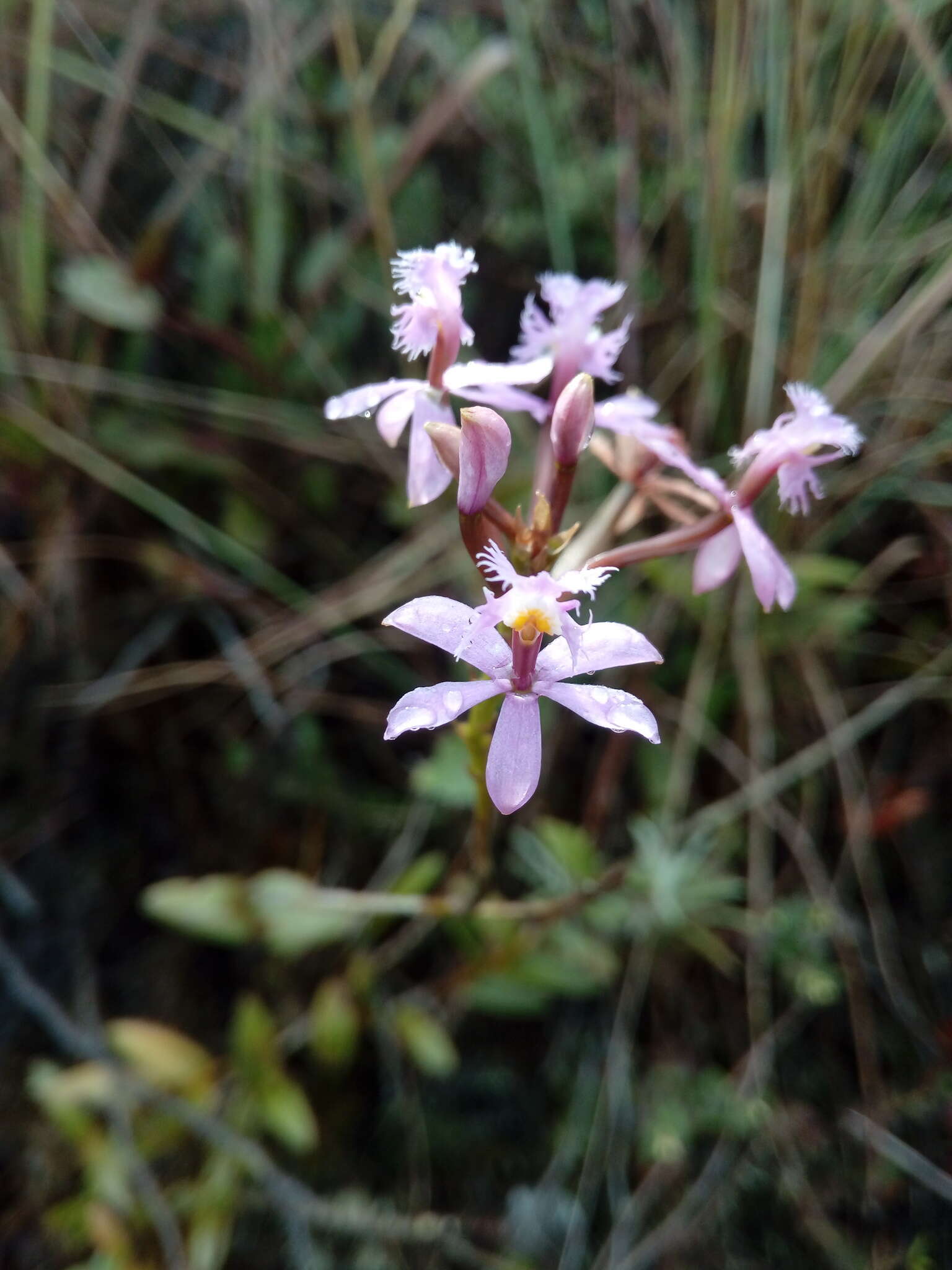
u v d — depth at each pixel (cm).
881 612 18
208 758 18
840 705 17
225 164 19
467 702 10
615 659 10
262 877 15
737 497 12
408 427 18
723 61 17
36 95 16
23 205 18
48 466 17
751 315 18
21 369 17
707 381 18
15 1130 15
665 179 19
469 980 15
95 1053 15
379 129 19
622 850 17
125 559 18
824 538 18
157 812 17
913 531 18
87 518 18
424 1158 15
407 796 18
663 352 19
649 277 19
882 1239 14
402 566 18
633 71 19
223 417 18
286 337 18
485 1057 16
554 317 13
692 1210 15
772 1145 15
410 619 10
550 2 19
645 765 17
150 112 19
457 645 10
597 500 18
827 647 17
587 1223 15
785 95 17
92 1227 14
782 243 17
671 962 17
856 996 16
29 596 17
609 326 19
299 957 17
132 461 18
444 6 20
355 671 18
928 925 16
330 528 19
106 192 19
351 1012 15
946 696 17
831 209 19
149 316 17
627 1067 16
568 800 17
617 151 19
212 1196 14
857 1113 15
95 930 17
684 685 18
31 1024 16
